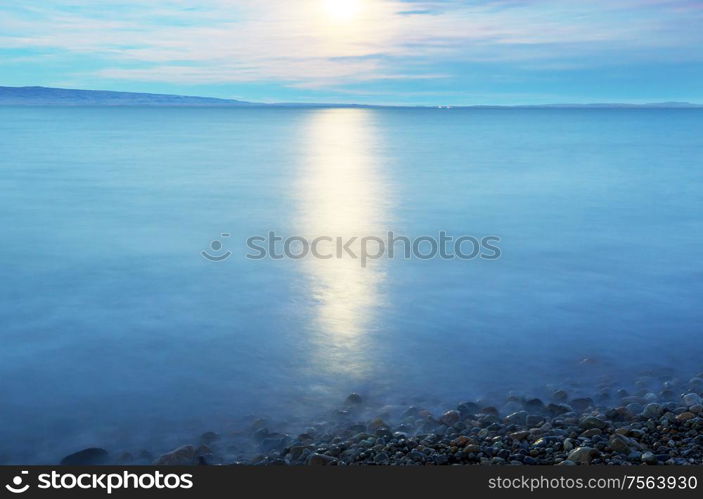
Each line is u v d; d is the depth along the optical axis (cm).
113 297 951
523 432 520
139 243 1356
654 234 1438
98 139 5553
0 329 809
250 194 2173
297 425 569
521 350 737
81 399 619
